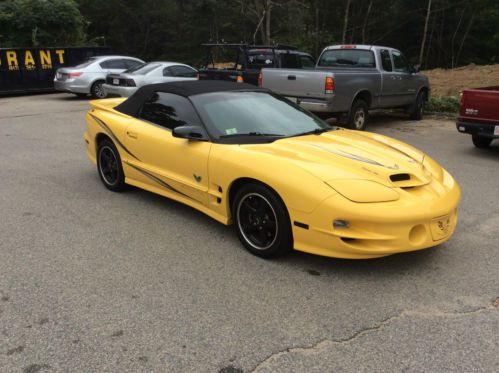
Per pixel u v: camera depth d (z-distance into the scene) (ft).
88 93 52.65
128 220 15.79
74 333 9.50
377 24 138.62
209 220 15.85
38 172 21.91
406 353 8.97
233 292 11.18
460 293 11.23
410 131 35.22
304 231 11.84
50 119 38.40
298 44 97.66
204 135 14.47
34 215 16.16
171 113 16.05
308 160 12.50
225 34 145.07
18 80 57.00
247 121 14.99
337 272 12.21
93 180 20.68
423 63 148.66
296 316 10.18
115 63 54.49
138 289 11.25
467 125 26.23
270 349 9.06
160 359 8.75
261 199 12.69
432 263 12.80
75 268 12.30
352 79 31.58
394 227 11.27
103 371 8.43
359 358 8.82
